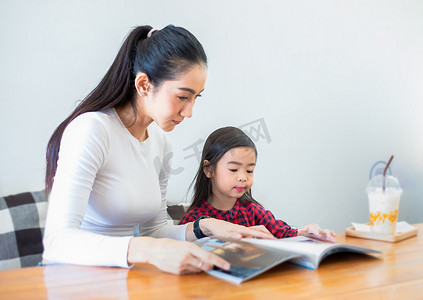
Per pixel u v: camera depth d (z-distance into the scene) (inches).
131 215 43.3
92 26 65.0
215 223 41.6
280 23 81.9
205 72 39.9
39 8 61.2
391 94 98.0
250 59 78.8
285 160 84.3
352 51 91.7
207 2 73.7
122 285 26.8
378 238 41.5
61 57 63.1
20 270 30.3
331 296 24.5
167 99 38.9
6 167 59.9
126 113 43.6
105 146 39.9
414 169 102.7
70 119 42.6
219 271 28.6
